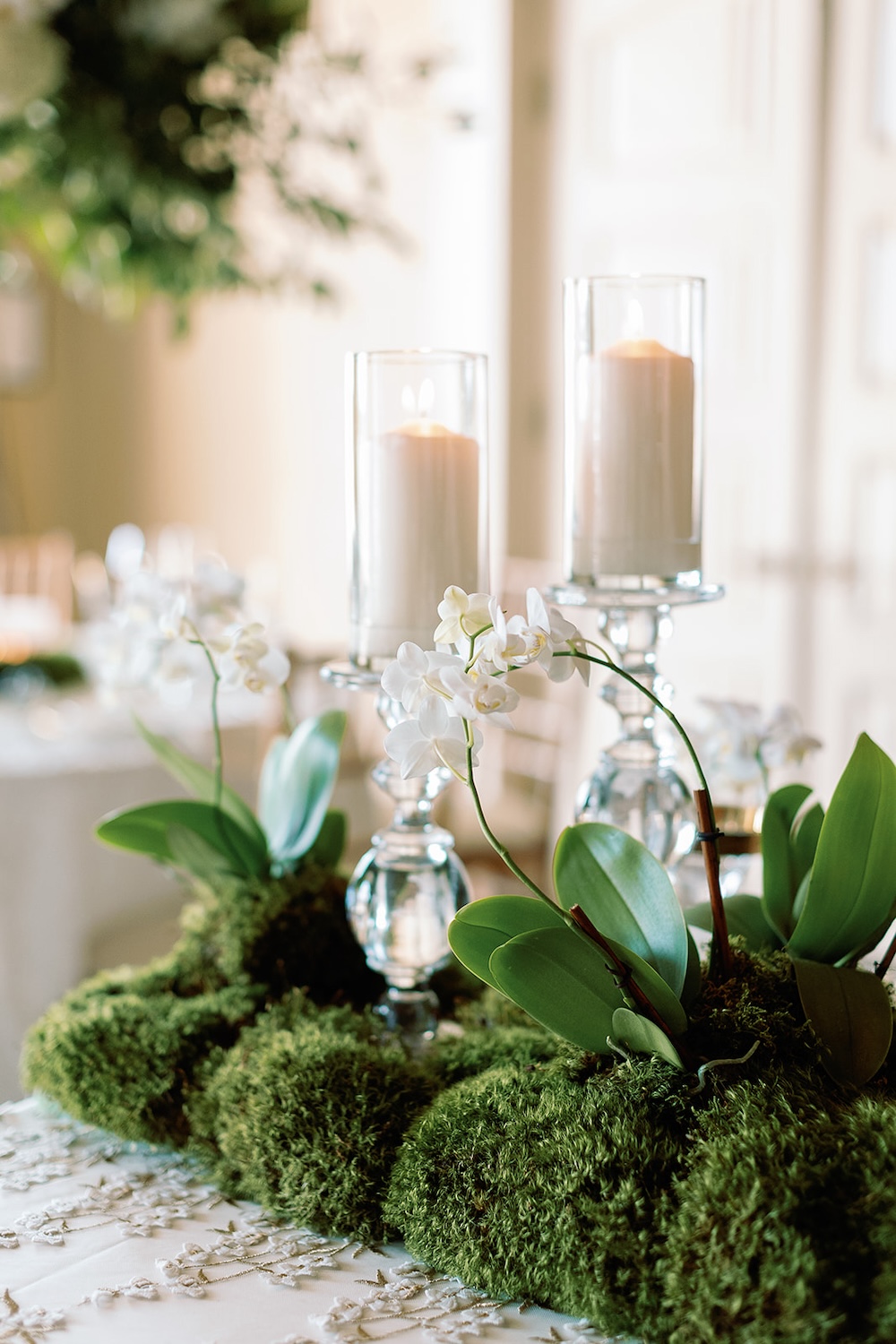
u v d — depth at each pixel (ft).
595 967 2.40
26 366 18.21
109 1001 3.09
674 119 10.25
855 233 9.15
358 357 2.89
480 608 2.41
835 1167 2.11
